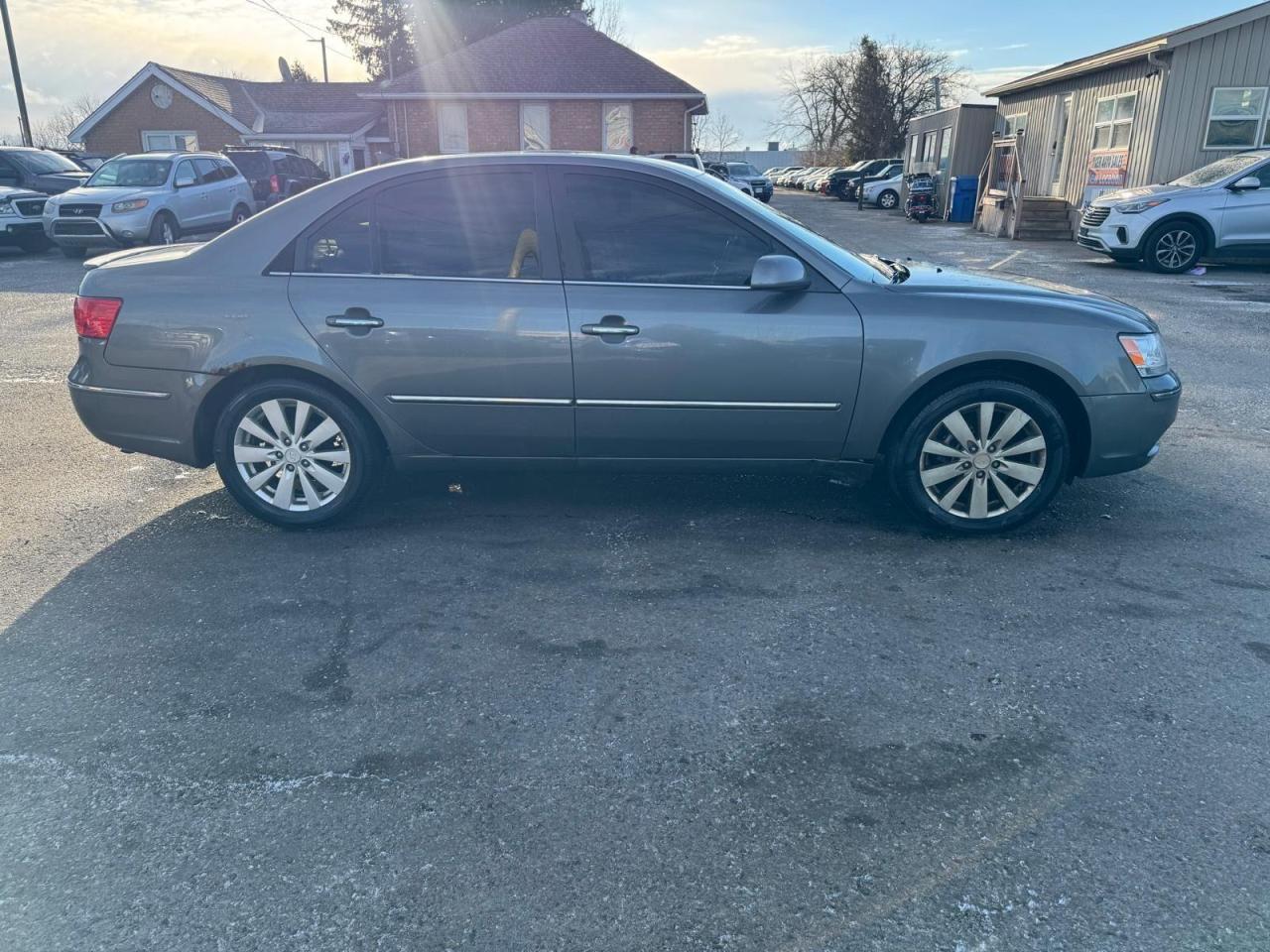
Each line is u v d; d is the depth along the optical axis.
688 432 4.03
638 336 3.88
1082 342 3.89
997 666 3.12
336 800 2.51
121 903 2.17
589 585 3.73
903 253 16.45
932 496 4.12
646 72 26.78
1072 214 19.11
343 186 4.05
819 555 3.99
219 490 4.85
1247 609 3.50
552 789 2.54
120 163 17.12
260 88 38.72
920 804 2.47
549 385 3.96
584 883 2.22
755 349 3.87
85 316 4.12
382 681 3.06
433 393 4.02
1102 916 2.11
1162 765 2.61
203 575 3.84
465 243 4.00
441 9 40.91
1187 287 12.05
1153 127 16.09
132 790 2.55
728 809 2.46
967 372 3.97
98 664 3.17
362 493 4.23
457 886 2.22
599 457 4.14
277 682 3.06
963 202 25.38
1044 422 3.97
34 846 2.35
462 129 26.88
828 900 2.16
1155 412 4.00
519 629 3.39
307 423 4.16
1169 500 4.62
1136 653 3.20
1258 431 5.77
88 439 5.73
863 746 2.71
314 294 3.99
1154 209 13.34
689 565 3.90
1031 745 2.71
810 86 68.44
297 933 2.09
